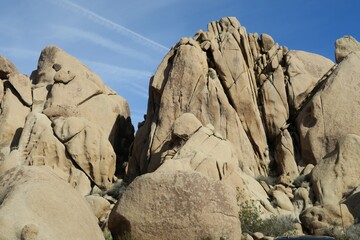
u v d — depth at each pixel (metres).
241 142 29.84
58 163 30.09
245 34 34.34
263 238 19.89
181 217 16.34
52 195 11.84
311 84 32.22
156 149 29.30
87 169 30.25
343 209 21.81
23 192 11.49
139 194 16.89
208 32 34.09
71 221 11.70
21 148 30.53
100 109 35.41
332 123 28.83
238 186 24.39
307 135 29.27
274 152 30.67
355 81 29.69
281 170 29.45
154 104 32.69
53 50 39.50
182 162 23.70
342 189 23.94
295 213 24.58
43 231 10.90
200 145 25.67
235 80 31.70
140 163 30.48
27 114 34.97
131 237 16.44
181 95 30.67
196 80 30.78
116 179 31.44
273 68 33.31
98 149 30.67
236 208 17.27
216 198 16.84
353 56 31.02
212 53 32.47
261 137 30.91
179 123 27.39
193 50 31.55
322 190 24.33
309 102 30.31
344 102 29.19
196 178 16.94
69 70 38.03
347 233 19.59
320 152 28.58
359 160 24.52
